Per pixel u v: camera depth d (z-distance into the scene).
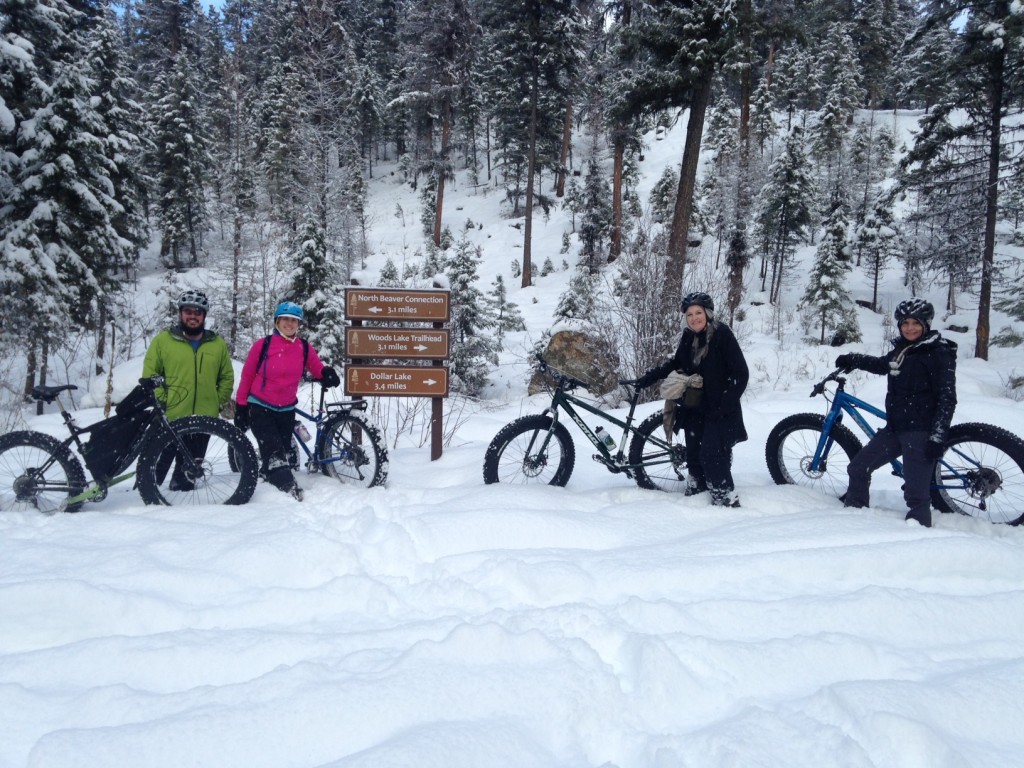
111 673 2.72
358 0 48.16
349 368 6.16
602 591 3.37
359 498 4.91
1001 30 15.34
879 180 32.72
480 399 13.70
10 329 14.35
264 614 3.23
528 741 2.23
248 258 18.38
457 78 32.31
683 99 13.23
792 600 3.17
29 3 15.42
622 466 5.22
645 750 2.22
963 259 17.59
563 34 26.30
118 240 16.81
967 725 2.33
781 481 5.35
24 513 4.55
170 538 4.01
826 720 2.34
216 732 2.25
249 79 38.31
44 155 15.49
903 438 4.33
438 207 34.25
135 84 22.27
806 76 43.00
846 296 22.66
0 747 2.29
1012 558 3.64
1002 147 16.80
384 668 2.64
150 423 4.90
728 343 4.51
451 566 3.68
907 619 3.08
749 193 25.78
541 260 33.28
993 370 14.62
